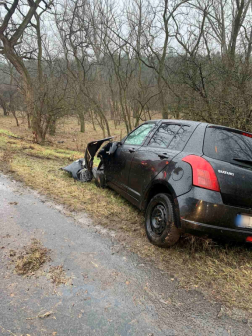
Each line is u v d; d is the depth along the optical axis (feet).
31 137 47.44
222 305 7.50
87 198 15.31
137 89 54.29
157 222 10.43
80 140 58.65
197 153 9.70
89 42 51.78
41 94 40.83
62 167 20.97
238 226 8.92
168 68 46.37
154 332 6.43
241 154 9.84
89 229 11.64
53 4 46.88
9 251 9.39
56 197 15.21
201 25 47.09
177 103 37.11
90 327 6.44
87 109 60.70
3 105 114.21
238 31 39.11
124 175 13.91
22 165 21.67
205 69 32.27
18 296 7.30
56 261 9.02
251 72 27.84
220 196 8.76
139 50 49.93
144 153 12.41
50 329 6.31
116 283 8.14
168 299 7.61
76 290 7.70
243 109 26.50
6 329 6.22
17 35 44.01
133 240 10.87
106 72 67.41
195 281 8.51
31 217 12.40
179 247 10.41
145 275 8.64
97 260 9.28
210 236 8.99
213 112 29.32
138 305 7.29
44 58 55.11
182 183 9.23
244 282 8.54
